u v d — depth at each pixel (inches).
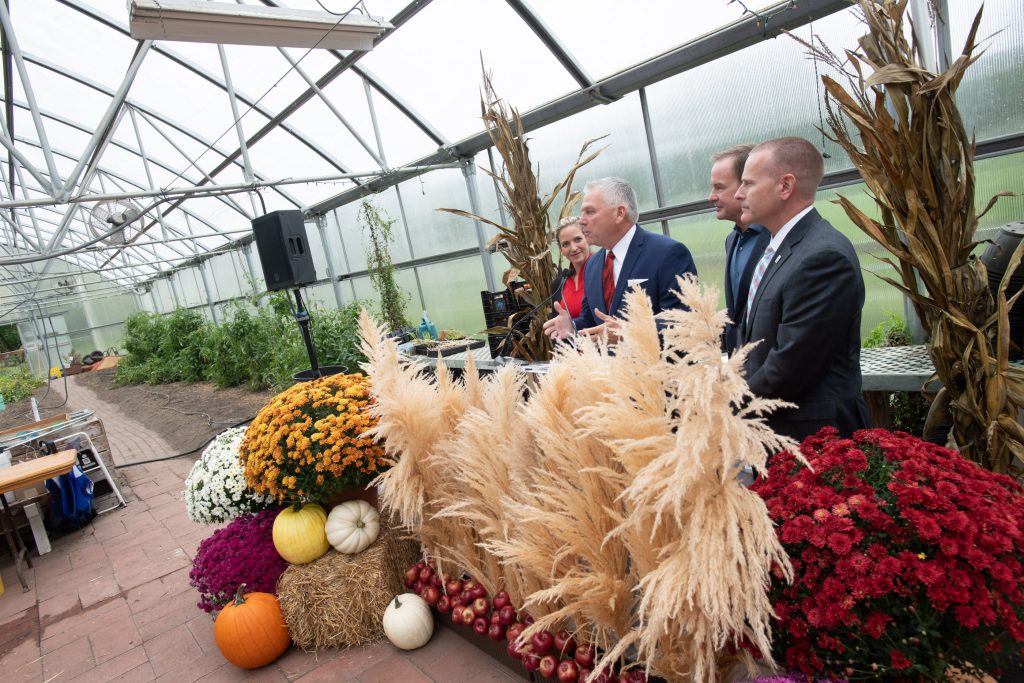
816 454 61.0
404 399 91.0
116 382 636.7
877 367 103.8
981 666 55.9
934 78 73.0
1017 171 122.6
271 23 169.0
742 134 167.5
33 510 187.9
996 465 76.8
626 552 69.9
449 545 99.9
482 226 276.7
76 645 128.3
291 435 104.7
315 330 356.8
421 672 94.0
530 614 83.0
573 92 201.2
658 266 105.0
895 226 82.2
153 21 155.9
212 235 457.7
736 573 48.4
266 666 105.6
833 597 49.4
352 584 103.2
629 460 58.3
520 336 154.5
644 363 58.2
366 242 364.8
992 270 96.3
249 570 112.6
